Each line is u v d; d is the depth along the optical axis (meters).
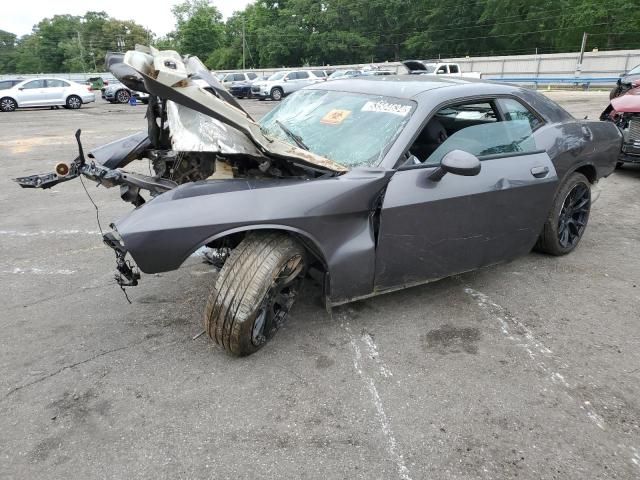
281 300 3.03
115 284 4.06
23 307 3.68
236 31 89.25
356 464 2.28
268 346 3.17
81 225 5.60
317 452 2.35
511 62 44.47
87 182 7.66
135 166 8.80
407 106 3.41
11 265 4.45
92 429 2.46
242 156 3.10
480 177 3.52
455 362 3.06
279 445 2.38
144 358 3.04
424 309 3.69
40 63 109.44
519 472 2.26
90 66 106.12
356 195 2.98
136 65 2.61
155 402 2.66
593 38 54.72
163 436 2.42
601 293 4.00
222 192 2.77
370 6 70.75
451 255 3.52
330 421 2.54
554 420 2.59
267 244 2.83
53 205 6.43
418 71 4.91
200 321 3.47
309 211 2.84
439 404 2.69
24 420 2.52
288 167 3.11
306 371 2.94
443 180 3.33
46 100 23.17
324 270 3.11
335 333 3.33
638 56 37.84
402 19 70.25
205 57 91.06
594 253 4.82
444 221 3.36
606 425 2.56
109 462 2.27
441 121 3.58
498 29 60.16
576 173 4.44
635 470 2.29
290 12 76.06
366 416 2.59
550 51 59.19
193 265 4.37
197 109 2.75
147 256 2.57
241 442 2.40
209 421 2.53
